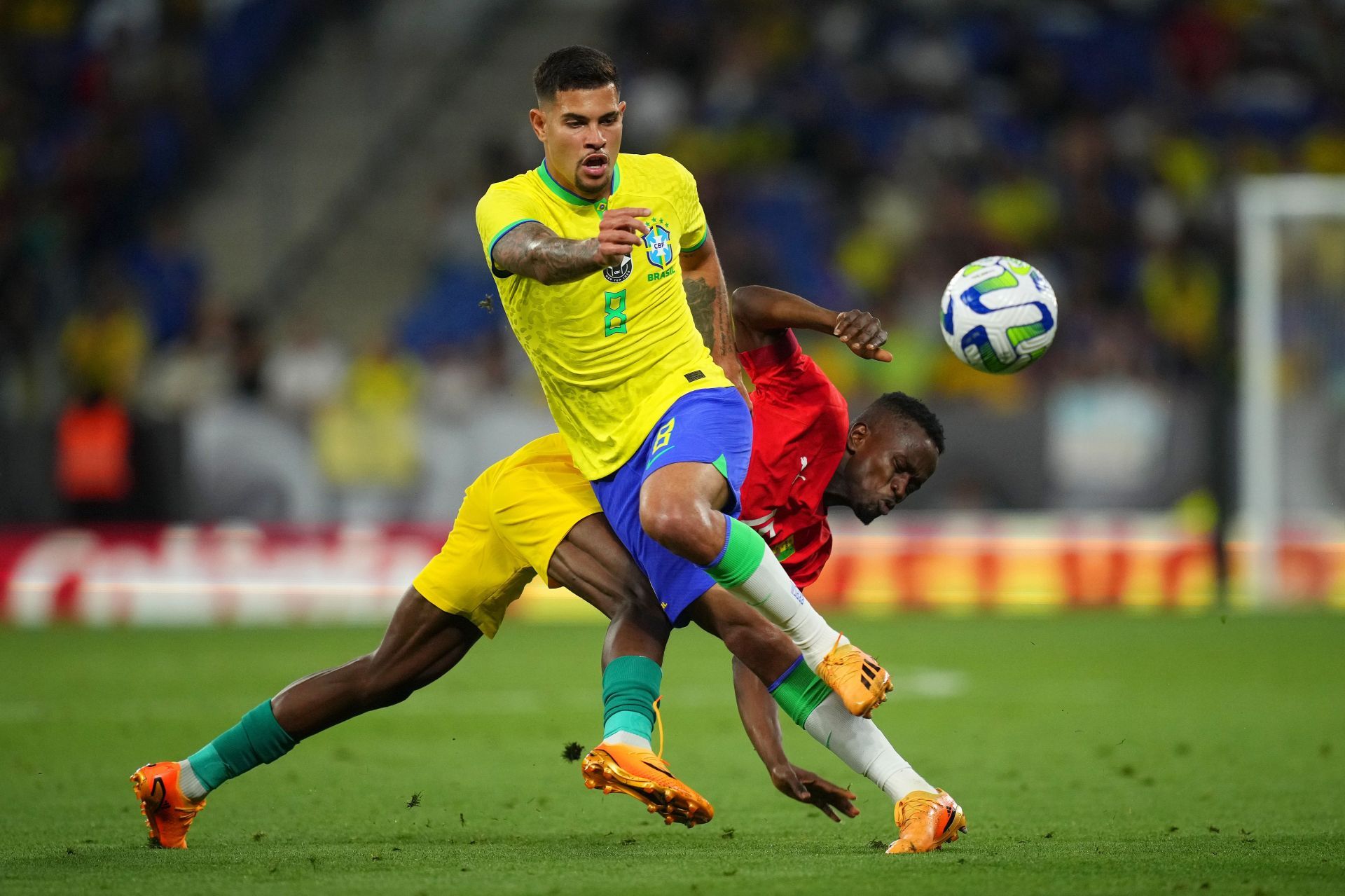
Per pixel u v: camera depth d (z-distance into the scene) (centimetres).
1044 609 5353
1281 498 5350
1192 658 4019
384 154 7281
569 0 7638
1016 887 1428
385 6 7606
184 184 7075
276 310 6856
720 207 6681
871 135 7075
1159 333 6388
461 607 1789
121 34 7200
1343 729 2856
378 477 5281
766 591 1580
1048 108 7156
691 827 1830
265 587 5234
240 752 1753
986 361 1806
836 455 1834
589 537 1747
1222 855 1627
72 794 2184
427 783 2308
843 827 1930
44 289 6316
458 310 6575
